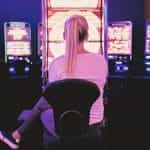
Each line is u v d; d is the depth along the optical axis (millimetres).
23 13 9523
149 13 9188
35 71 8562
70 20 2191
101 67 2227
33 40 9336
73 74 2199
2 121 5223
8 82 7465
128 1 9516
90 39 3279
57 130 2111
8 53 8922
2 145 3961
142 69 8969
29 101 6906
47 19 3277
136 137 4621
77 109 2062
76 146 2186
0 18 9352
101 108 2291
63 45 3277
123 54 8992
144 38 9078
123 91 7125
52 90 2016
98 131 2279
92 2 3273
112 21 9492
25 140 3814
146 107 6164
